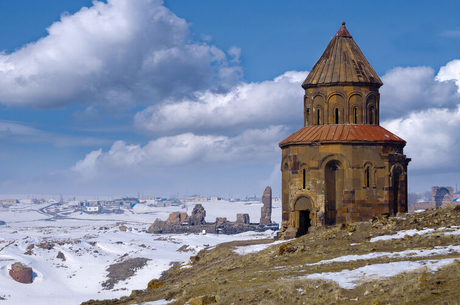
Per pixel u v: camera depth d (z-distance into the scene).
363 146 60.44
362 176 60.22
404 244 35.97
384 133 62.09
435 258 30.55
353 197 60.06
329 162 60.56
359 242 39.81
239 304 27.44
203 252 59.22
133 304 34.19
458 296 22.25
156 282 46.69
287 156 63.12
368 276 27.88
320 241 43.25
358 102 62.84
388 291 24.70
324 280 28.30
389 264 30.33
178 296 33.28
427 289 23.66
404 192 61.22
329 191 60.69
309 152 61.16
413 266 28.48
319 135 61.31
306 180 61.25
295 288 28.06
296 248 41.62
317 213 60.12
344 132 61.16
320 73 63.62
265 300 26.81
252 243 59.81
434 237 36.44
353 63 63.56
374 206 60.19
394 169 60.50
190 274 49.78
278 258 39.59
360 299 24.47
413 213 46.41
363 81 62.38
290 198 62.00
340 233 44.75
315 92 63.78
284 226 62.66
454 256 30.31
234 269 41.12
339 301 24.75
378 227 43.38
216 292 31.17
